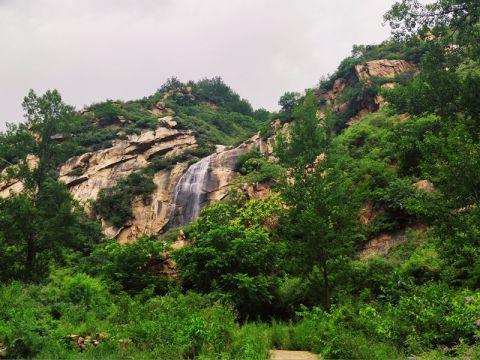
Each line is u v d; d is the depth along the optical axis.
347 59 58.69
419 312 9.17
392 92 18.42
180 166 51.78
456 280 14.52
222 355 8.66
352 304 13.48
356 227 15.53
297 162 17.78
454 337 8.31
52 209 23.16
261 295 16.97
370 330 9.59
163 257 22.17
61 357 9.05
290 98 56.19
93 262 25.55
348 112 47.97
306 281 17.27
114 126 67.19
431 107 17.25
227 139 75.25
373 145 32.16
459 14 18.05
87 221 35.50
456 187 11.20
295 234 15.65
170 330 9.93
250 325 12.91
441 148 11.91
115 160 54.19
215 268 17.38
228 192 39.62
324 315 11.20
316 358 9.37
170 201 47.66
